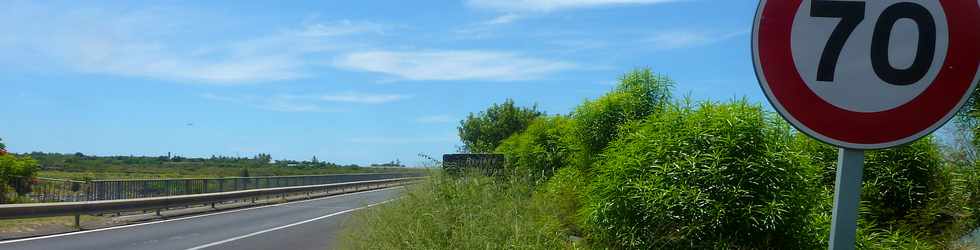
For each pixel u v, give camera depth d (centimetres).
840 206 261
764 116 462
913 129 257
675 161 454
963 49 256
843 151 262
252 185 3312
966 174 549
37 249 1366
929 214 539
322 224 1980
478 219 701
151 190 2505
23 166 2164
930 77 257
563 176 855
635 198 464
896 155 561
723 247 436
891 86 258
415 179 1104
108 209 1959
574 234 696
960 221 541
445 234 741
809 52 262
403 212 888
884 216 555
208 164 6850
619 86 833
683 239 445
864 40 259
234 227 1889
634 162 477
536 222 669
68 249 1372
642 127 529
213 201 2633
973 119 543
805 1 263
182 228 1847
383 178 5428
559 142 1100
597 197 507
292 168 7131
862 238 464
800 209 444
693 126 461
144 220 2105
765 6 267
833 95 260
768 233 440
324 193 4147
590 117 806
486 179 920
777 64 264
